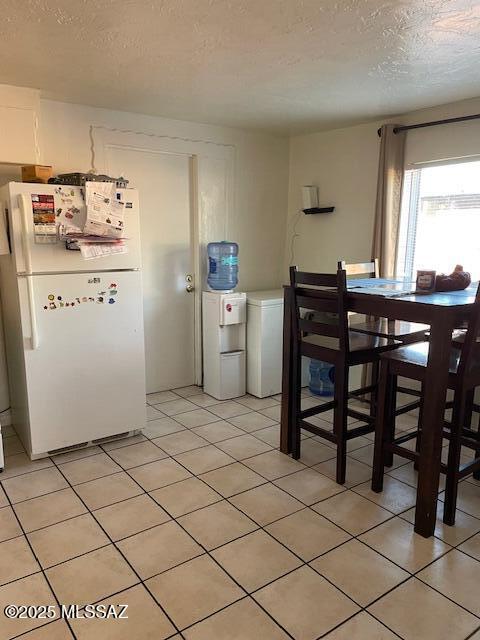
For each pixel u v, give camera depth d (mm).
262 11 1875
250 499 2480
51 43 2199
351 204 4004
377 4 1816
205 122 3879
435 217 3494
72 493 2535
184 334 4258
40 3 1800
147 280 3961
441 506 2439
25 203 2604
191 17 1932
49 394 2840
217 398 4012
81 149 3418
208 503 2443
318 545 2111
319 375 4141
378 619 1705
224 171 4148
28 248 2645
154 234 3928
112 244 2906
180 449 3070
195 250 4141
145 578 1907
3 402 3412
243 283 4469
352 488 2596
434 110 3346
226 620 1698
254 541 2137
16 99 2893
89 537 2164
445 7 1838
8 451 3027
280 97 3109
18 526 2246
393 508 2406
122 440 3207
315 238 4375
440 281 2521
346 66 2518
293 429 2924
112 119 3502
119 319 3031
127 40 2168
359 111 3459
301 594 1821
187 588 1852
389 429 2594
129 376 3133
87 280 2871
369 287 2705
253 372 4055
